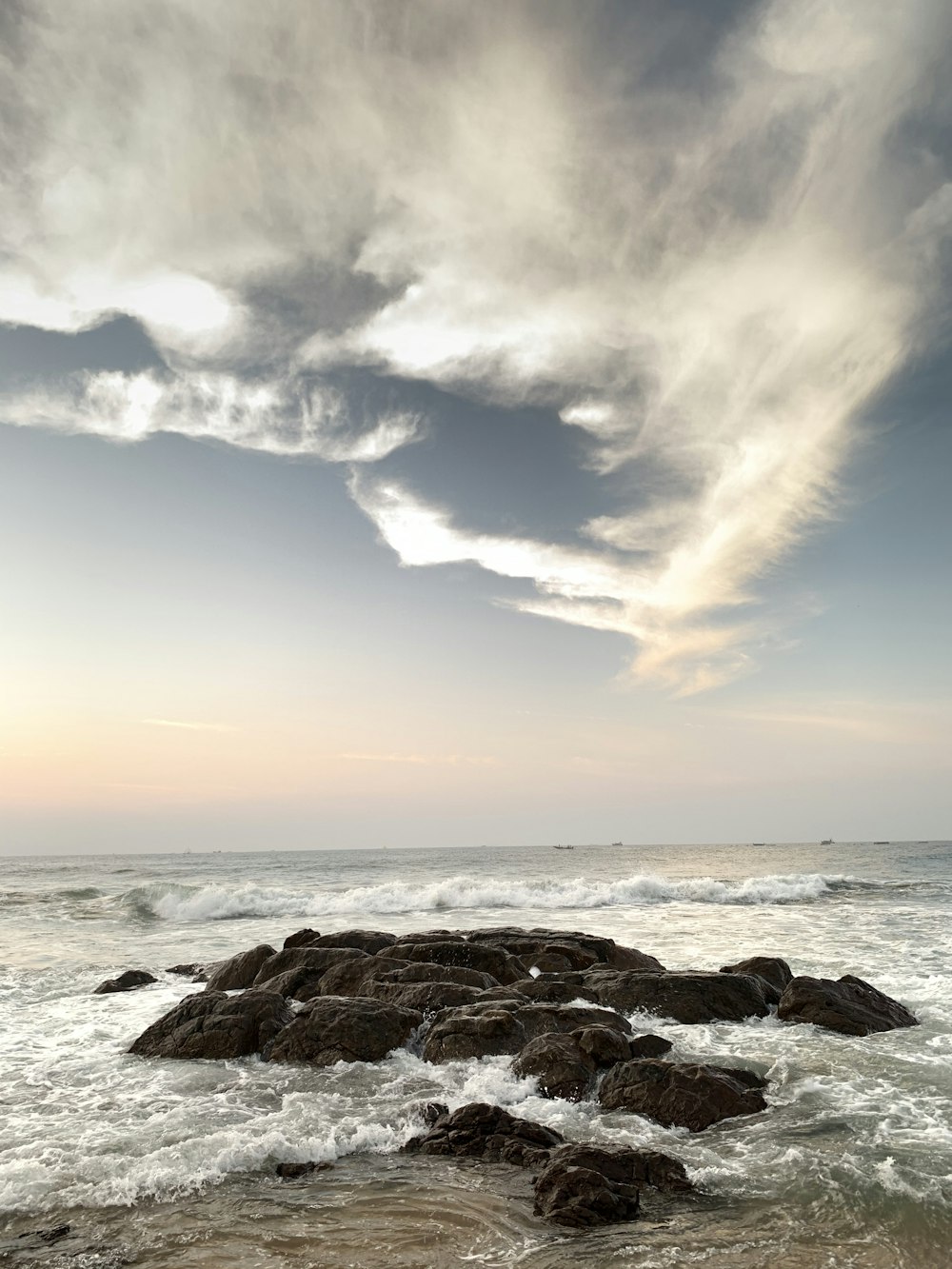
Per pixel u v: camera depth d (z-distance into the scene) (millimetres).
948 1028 15383
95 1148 10109
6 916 37625
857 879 52812
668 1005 16312
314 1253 7418
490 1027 13922
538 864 76625
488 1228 7859
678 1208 8258
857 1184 8680
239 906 39938
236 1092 12344
